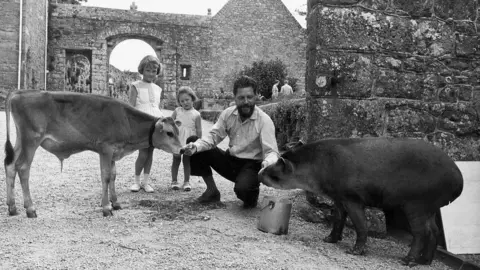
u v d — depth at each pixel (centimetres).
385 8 493
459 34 507
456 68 508
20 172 452
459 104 507
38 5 2589
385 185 372
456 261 395
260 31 3378
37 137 449
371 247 432
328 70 479
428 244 385
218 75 3312
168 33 3212
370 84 488
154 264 340
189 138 554
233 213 505
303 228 470
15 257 342
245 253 375
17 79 2205
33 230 413
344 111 482
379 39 490
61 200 543
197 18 3269
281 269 345
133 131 496
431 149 377
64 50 3006
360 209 386
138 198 569
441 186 366
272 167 409
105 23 3066
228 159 525
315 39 486
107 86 3133
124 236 407
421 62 500
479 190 452
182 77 3356
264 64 3212
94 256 351
